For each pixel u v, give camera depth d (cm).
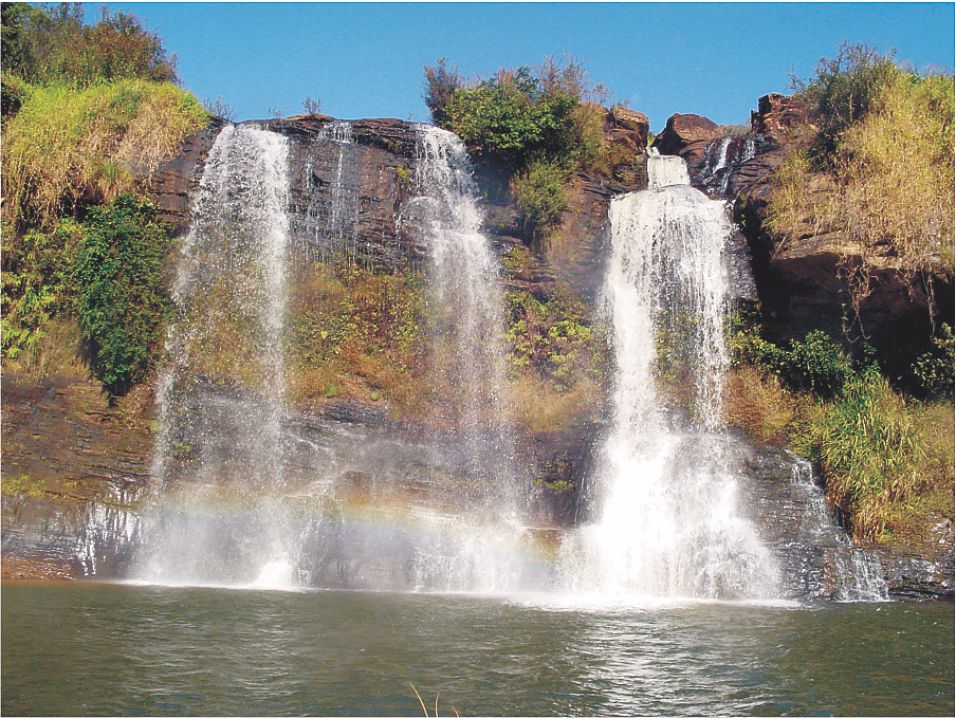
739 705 727
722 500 1542
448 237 2050
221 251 1864
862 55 2052
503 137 2195
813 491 1555
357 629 982
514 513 1641
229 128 1978
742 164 2178
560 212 2138
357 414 1747
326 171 1988
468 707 702
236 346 1788
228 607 1110
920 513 1486
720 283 1991
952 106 1877
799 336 1898
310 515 1438
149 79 2400
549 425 1822
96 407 1605
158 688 730
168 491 1513
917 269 1702
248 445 1638
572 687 765
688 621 1102
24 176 1802
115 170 1830
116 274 1709
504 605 1202
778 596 1391
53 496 1452
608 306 2062
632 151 2550
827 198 1844
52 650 848
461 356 1939
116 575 1409
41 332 1672
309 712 678
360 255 1959
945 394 1734
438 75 2469
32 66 2383
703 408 1856
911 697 756
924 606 1307
